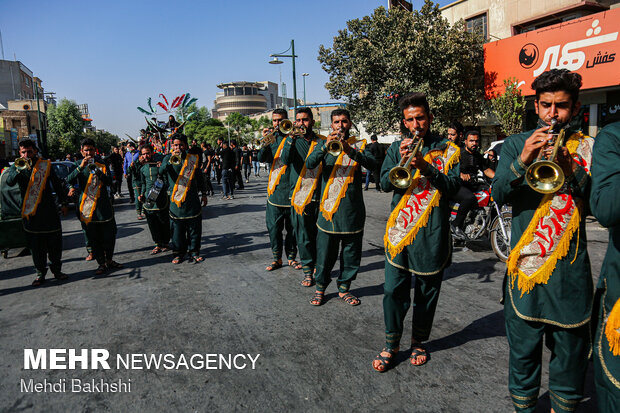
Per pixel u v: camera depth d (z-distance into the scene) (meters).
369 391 2.71
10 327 3.92
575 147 1.93
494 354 3.12
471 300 4.16
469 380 2.79
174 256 5.88
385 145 12.86
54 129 48.19
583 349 1.95
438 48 14.20
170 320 3.93
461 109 14.55
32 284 5.17
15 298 4.73
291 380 2.86
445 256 2.86
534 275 1.95
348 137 3.99
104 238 5.49
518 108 12.45
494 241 5.55
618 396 1.50
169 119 8.61
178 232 5.76
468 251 6.00
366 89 16.48
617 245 1.53
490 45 14.09
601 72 10.86
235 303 4.29
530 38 12.68
